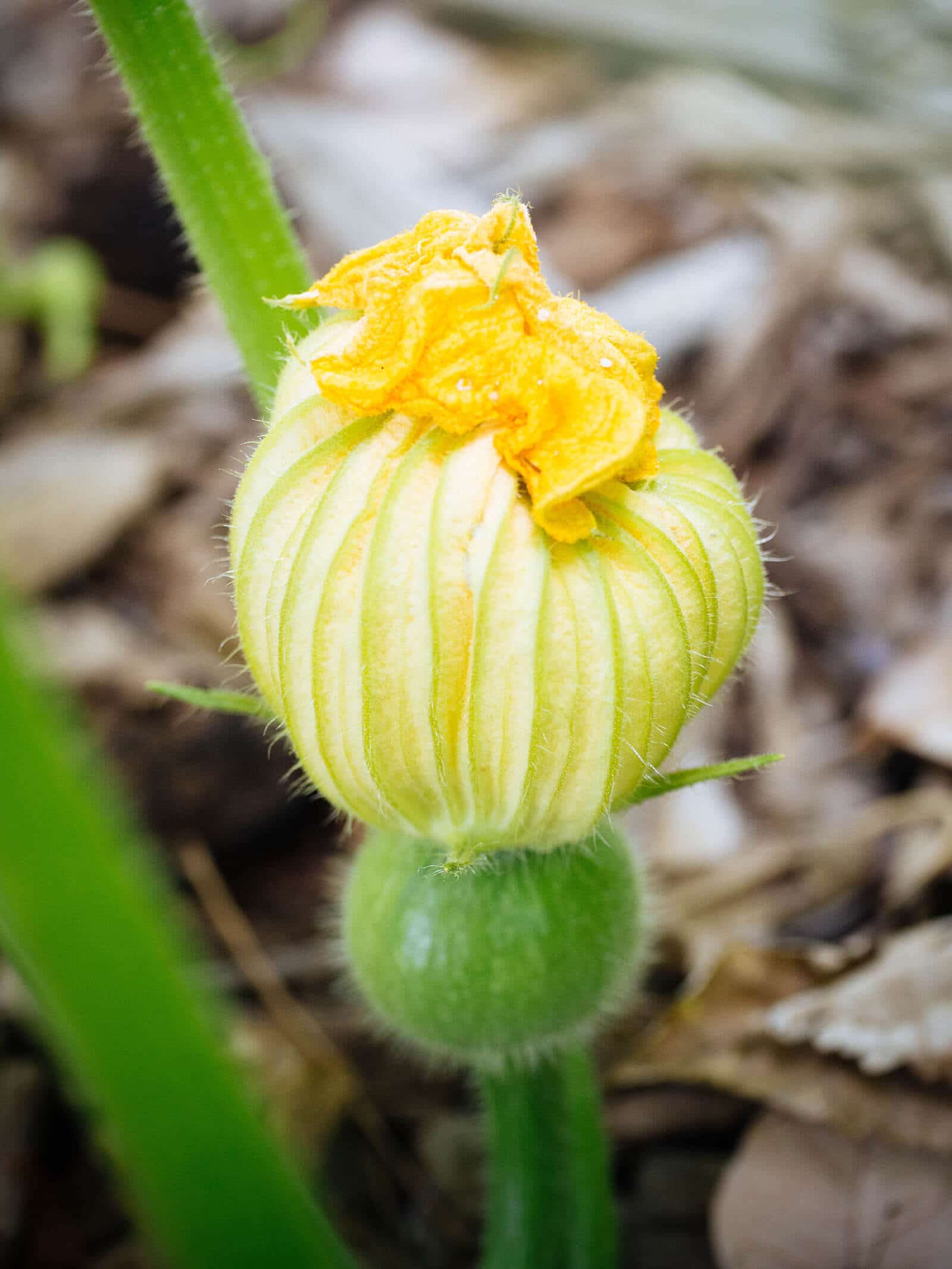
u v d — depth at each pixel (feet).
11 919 0.40
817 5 1.86
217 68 0.66
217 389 1.53
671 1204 0.92
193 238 0.68
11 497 1.37
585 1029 0.70
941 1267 0.81
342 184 1.70
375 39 2.08
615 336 0.56
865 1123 0.85
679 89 1.88
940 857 1.01
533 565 0.54
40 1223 0.92
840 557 1.32
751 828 1.13
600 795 0.58
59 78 1.94
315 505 0.56
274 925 1.12
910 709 1.11
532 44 2.05
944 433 1.41
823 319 1.53
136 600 1.33
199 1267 0.40
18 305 1.61
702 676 0.59
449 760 0.57
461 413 0.54
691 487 0.59
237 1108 0.40
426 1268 0.93
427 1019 0.67
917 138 1.73
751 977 0.89
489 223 0.55
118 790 0.44
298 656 0.57
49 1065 0.96
